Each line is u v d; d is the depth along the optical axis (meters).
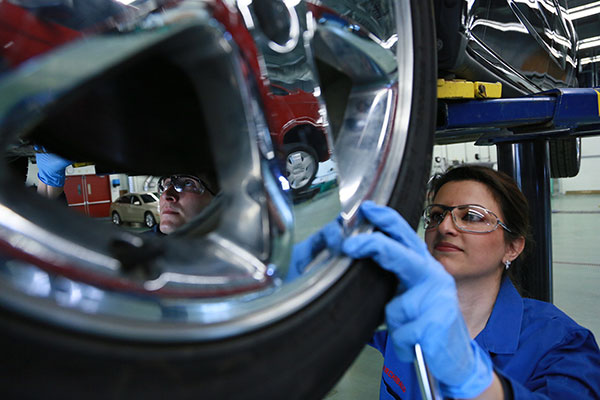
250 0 0.46
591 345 0.87
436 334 0.55
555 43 1.78
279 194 0.47
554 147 2.46
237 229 0.46
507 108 1.15
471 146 10.10
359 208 0.55
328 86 0.71
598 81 2.46
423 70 0.66
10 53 0.33
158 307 0.35
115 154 0.63
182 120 0.58
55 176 1.21
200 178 0.90
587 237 5.09
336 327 0.46
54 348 0.29
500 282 1.04
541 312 0.97
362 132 0.61
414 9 0.67
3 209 0.31
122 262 0.35
